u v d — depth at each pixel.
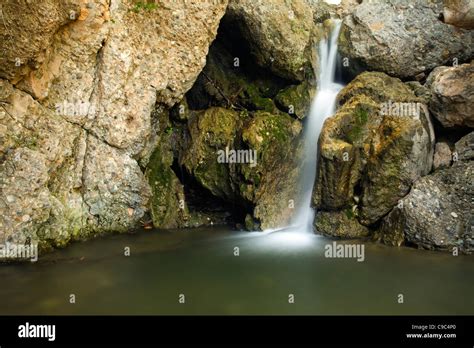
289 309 5.93
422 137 8.39
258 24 9.62
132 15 8.37
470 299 6.21
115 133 8.51
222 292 6.43
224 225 9.95
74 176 8.32
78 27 7.79
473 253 7.75
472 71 8.61
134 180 8.79
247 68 10.48
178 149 9.99
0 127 7.33
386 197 8.42
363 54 10.36
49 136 7.88
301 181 9.70
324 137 8.62
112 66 8.27
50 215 7.78
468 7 9.67
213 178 9.62
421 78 10.23
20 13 6.97
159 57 8.74
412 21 10.15
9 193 7.23
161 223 9.47
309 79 10.48
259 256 7.89
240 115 9.94
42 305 5.95
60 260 7.49
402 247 8.13
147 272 7.15
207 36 8.93
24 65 7.45
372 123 8.85
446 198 8.16
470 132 9.00
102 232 8.64
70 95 8.14
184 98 9.95
